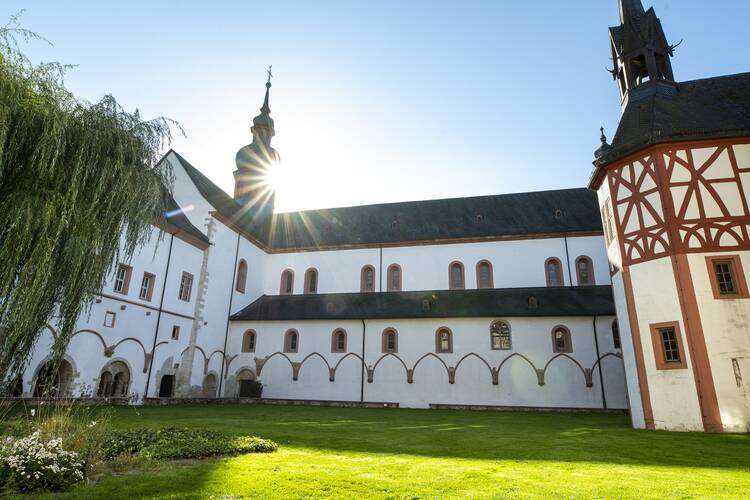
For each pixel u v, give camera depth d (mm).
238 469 7859
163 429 11547
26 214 9062
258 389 30172
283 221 40656
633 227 18172
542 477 7832
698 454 10664
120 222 10938
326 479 7273
